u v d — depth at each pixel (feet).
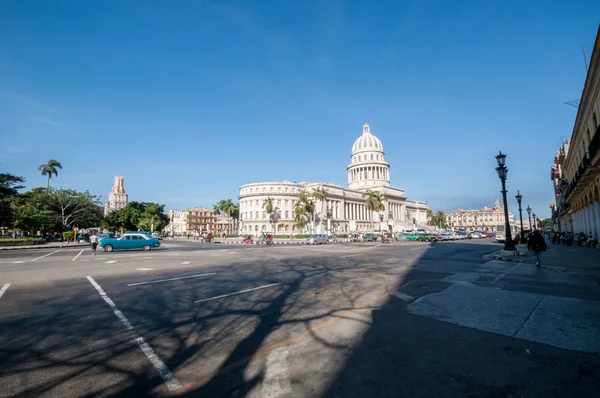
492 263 51.57
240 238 233.14
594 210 81.15
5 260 64.49
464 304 23.29
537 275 37.73
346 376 12.87
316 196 275.80
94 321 20.97
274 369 13.60
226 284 33.88
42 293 30.04
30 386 12.39
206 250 97.19
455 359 14.20
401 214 416.46
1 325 20.27
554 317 19.77
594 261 51.16
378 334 17.60
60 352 15.81
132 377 13.07
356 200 363.15
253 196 334.65
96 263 56.90
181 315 22.15
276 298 26.91
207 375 13.16
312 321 20.24
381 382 12.32
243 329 18.93
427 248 97.71
